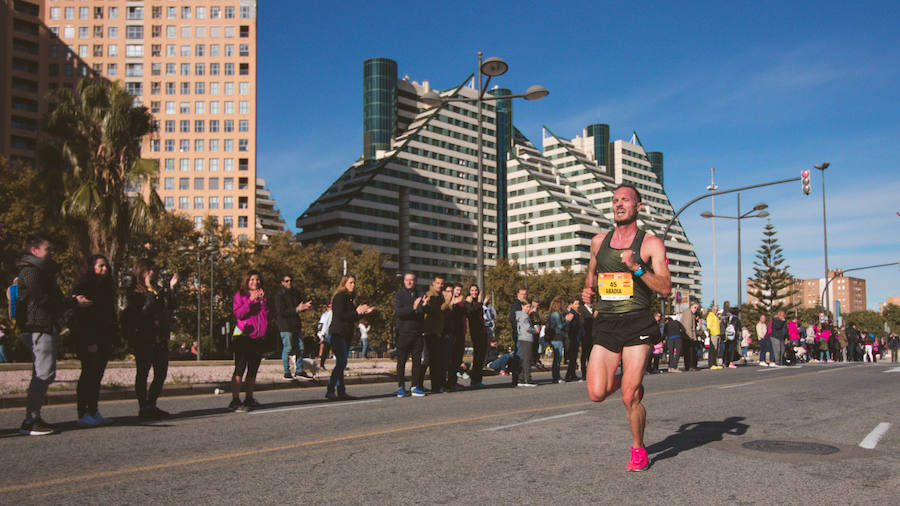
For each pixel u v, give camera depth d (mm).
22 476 4758
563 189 157250
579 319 15969
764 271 99688
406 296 11375
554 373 15172
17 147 89938
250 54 94625
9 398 9648
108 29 93750
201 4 94812
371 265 67125
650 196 194000
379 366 19438
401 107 150250
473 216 144500
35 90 91875
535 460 5254
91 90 23109
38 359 6812
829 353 33312
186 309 57062
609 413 8312
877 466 4996
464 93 146875
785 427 7043
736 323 22672
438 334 12141
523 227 154000
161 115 93625
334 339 10570
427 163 137625
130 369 15406
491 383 14992
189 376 13945
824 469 4891
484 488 4336
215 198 93188
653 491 4234
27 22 91688
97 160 23203
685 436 6430
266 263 61375
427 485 4426
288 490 4301
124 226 23266
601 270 4781
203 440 6324
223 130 93875
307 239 130375
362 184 127625
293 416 8188
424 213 136000
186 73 94250
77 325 7398
